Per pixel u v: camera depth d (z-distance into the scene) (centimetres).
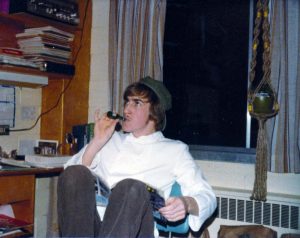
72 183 151
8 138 273
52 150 283
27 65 250
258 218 226
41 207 280
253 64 230
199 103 274
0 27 262
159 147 198
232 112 264
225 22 267
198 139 274
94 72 307
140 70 263
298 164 217
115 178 195
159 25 259
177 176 194
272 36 223
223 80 267
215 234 238
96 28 307
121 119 202
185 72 279
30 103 291
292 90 218
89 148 196
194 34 277
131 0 270
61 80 293
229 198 235
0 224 225
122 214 144
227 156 255
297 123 217
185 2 279
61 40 274
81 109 306
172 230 180
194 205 171
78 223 148
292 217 216
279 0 221
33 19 264
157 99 201
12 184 217
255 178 224
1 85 266
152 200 161
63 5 274
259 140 224
